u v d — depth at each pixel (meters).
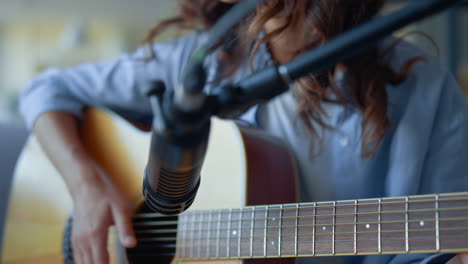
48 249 1.45
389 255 1.29
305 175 1.33
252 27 1.21
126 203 1.38
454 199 1.10
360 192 1.31
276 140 1.33
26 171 1.49
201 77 0.94
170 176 0.99
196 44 1.43
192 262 1.29
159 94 0.96
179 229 1.29
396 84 1.29
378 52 1.28
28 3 6.43
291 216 1.20
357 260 1.30
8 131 1.56
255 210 1.23
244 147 1.31
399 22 0.93
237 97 0.95
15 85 7.28
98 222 1.33
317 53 0.94
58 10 6.63
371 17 1.24
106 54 7.25
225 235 1.25
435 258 1.22
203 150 0.97
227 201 1.30
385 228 1.13
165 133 0.96
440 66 1.30
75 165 1.38
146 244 1.33
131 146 1.43
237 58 1.34
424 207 1.12
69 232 1.43
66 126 1.43
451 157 1.27
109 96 1.47
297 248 1.19
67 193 1.46
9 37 7.25
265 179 1.30
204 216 1.27
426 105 1.28
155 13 6.57
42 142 1.43
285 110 1.35
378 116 1.26
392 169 1.28
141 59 1.45
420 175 1.28
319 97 1.27
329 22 1.20
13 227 1.48
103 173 1.41
